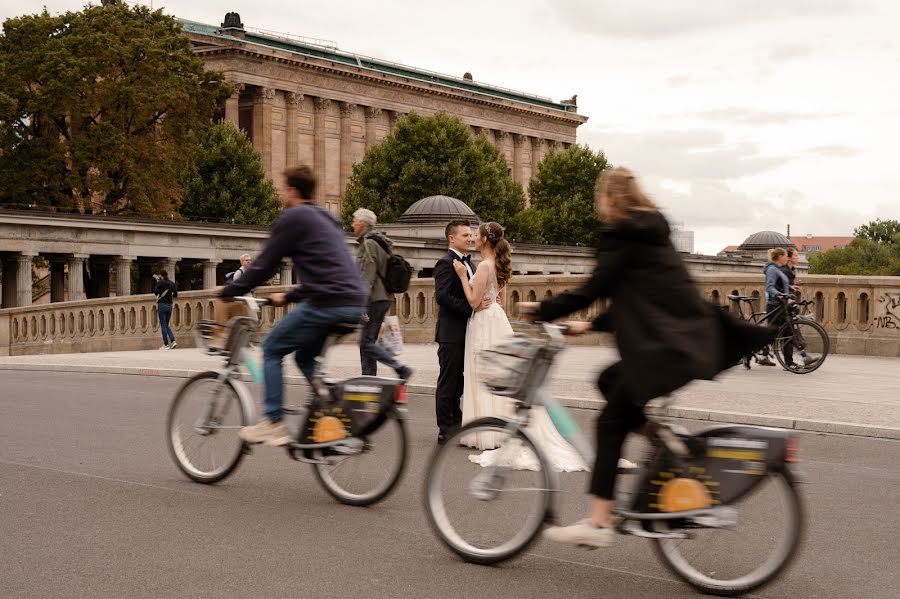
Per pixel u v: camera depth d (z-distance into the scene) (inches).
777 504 227.9
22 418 516.7
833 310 922.7
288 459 398.9
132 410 549.6
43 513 306.7
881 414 497.7
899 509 316.8
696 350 223.9
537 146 5383.9
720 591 231.9
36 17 2512.3
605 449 238.2
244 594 228.1
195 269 2778.1
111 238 2314.2
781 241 4402.1
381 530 287.3
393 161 3503.9
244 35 3956.7
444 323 434.3
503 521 253.1
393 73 4628.4
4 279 2236.7
